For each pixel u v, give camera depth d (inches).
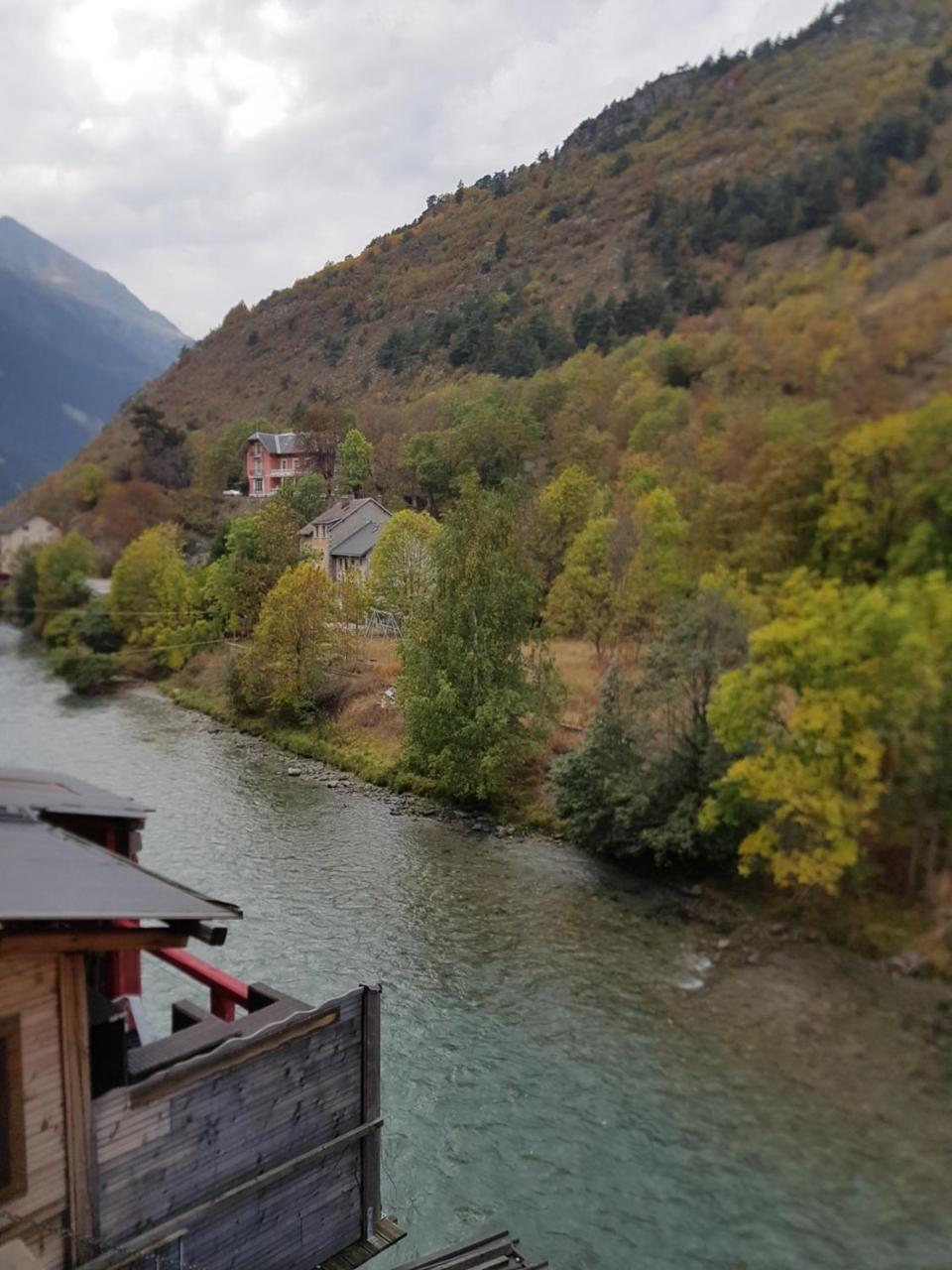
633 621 1311.5
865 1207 485.4
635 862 962.1
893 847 837.2
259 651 1572.3
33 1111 233.5
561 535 1581.0
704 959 766.5
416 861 985.5
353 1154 323.9
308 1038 305.4
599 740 971.3
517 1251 351.6
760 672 818.8
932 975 719.1
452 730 1158.3
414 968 740.7
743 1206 485.7
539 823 1085.8
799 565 976.3
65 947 222.5
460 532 1208.2
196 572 2113.7
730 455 1130.0
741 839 882.8
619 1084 589.9
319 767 1364.4
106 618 2069.4
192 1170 272.4
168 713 1721.2
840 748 783.7
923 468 848.9
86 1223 245.6
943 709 765.9
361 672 1599.4
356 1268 315.3
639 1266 446.0
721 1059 620.1
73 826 341.7
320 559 2135.8
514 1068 605.6
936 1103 573.3
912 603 791.1
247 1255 288.2
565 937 805.2
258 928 804.0
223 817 1125.7
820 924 800.9
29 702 1782.7
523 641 1218.0
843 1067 612.1
